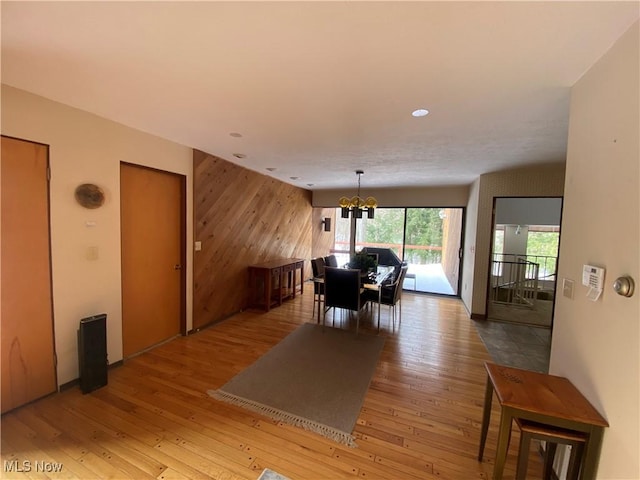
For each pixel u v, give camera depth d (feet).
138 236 9.78
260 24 4.16
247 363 9.65
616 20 3.86
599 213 4.56
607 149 4.42
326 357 10.19
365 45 4.61
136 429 6.45
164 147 10.21
